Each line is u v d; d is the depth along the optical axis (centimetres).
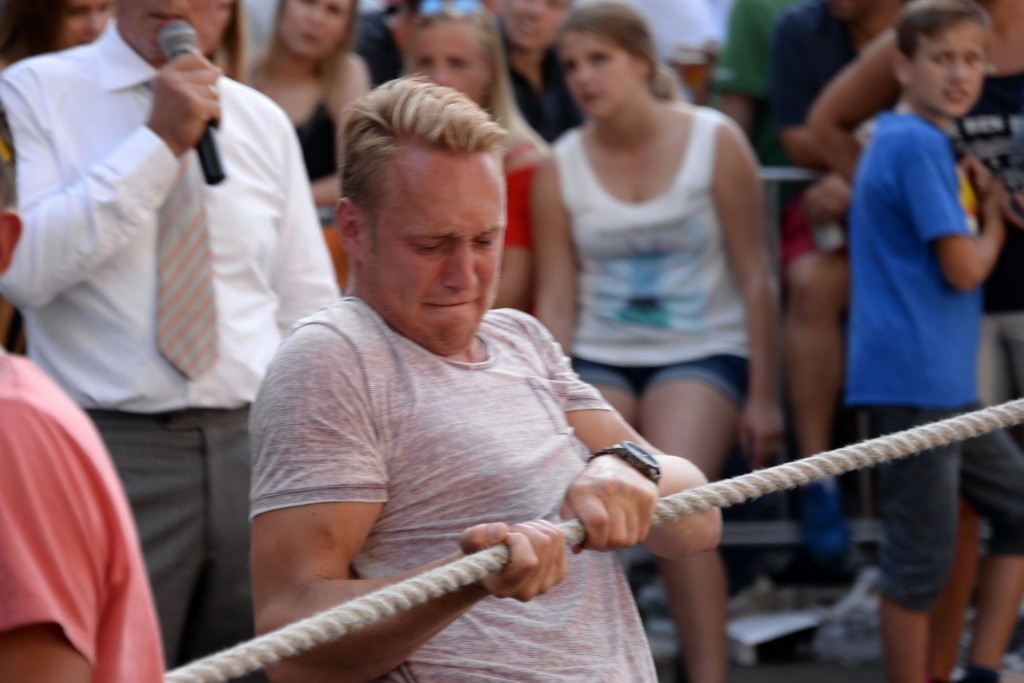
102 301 668
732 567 1093
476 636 450
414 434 451
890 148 904
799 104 1098
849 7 1082
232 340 684
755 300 938
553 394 493
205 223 682
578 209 950
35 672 325
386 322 464
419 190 446
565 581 462
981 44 896
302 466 441
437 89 462
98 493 339
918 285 896
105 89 684
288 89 990
